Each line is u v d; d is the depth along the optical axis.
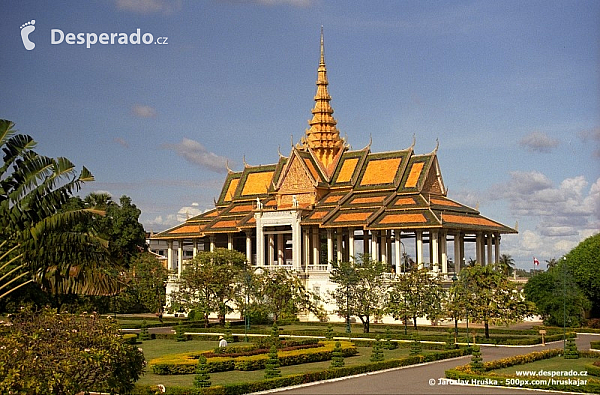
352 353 68.31
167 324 103.00
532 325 99.12
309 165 124.88
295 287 97.81
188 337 87.19
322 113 131.12
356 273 89.38
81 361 37.22
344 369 55.19
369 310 87.19
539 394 47.03
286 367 61.12
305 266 114.38
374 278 90.75
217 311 99.94
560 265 97.44
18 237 44.44
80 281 45.53
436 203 113.25
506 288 76.88
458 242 112.44
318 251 121.00
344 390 48.62
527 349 72.12
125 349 40.38
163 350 74.81
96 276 46.00
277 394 47.78
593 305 102.38
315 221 115.62
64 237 44.66
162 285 110.12
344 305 91.00
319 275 111.69
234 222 128.62
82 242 45.31
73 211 44.69
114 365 39.41
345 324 101.44
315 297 102.06
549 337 79.31
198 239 138.75
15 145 45.53
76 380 37.62
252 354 63.97
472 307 75.94
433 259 108.44
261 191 135.38
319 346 70.25
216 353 64.06
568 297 93.25
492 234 122.00
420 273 86.06
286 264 126.38
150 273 110.00
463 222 111.50
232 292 99.00
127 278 106.12
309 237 122.44
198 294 99.81
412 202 112.50
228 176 144.00
